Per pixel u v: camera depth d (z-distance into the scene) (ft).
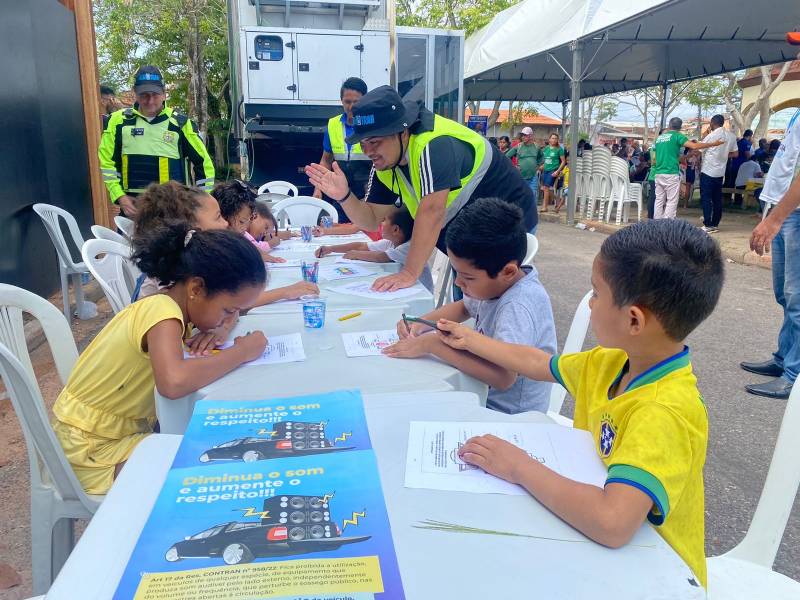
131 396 6.27
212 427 4.29
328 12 22.00
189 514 3.23
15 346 6.79
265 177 24.18
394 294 8.34
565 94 58.54
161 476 3.65
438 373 5.55
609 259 3.84
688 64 46.19
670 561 2.99
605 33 32.99
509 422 4.38
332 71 21.57
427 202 8.83
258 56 21.07
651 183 40.93
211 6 60.29
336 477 3.61
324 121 22.15
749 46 40.09
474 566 2.89
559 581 2.82
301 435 4.16
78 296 17.47
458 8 67.82
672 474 3.34
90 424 6.19
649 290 3.66
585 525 3.14
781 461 4.86
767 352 14.78
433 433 4.19
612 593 2.75
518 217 6.42
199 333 6.46
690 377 3.90
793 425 4.81
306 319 6.89
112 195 17.88
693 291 3.63
